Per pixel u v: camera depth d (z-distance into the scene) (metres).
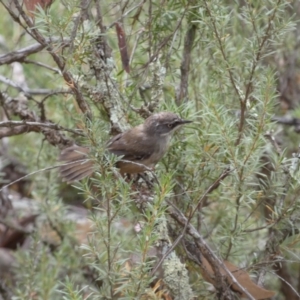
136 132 9.12
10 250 12.70
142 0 9.07
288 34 12.13
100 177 7.66
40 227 11.71
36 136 13.38
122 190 7.61
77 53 8.09
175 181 8.78
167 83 10.27
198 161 8.75
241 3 11.05
